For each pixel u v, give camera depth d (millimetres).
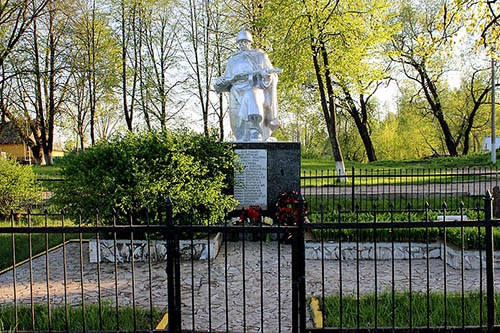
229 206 8312
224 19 23250
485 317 4559
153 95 24141
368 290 5789
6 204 11531
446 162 26469
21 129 26844
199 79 25297
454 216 8398
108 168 7695
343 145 44344
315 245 7527
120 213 7773
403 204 12406
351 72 18266
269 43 18719
